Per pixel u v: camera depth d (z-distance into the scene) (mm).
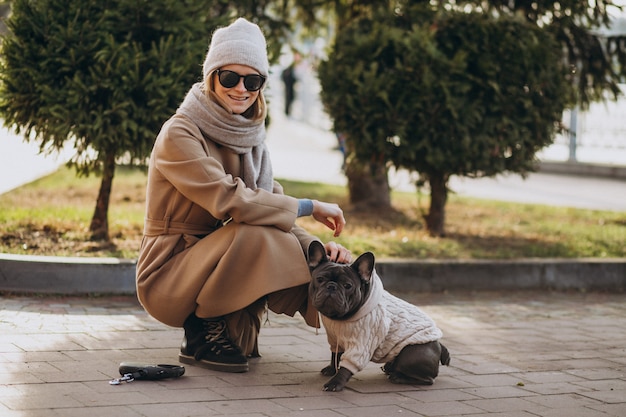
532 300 7910
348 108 9211
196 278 4883
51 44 7609
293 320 6602
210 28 8273
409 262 8016
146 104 7707
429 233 9938
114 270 7082
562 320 7098
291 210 4949
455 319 6957
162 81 7625
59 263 6980
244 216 4852
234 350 5055
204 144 5012
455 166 9234
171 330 6004
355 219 10906
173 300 4949
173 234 5082
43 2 7660
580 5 10430
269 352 5621
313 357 5531
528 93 9148
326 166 19453
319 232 9484
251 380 4910
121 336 5762
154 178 5078
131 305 6797
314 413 4352
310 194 12875
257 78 5027
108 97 7680
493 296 8008
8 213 9328
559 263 8477
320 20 12406
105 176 8312
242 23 5086
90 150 8188
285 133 28578
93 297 7000
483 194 15961
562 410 4617
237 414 4270
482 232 10508
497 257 8711
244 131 5105
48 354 5207
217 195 4844
